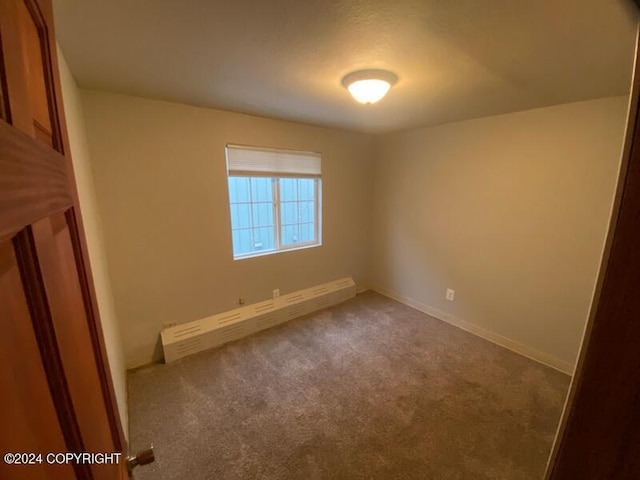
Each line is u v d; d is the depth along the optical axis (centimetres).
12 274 30
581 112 205
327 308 343
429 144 307
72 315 53
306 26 113
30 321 34
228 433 170
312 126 306
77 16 104
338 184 343
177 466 150
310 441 165
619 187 45
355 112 246
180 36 120
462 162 280
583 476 53
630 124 43
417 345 264
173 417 182
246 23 111
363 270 392
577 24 109
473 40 123
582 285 217
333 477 146
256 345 263
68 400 42
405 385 212
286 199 315
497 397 200
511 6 99
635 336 45
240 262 279
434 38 121
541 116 224
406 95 196
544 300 237
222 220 261
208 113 239
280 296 314
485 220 268
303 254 328
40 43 52
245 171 267
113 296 215
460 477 146
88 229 143
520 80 167
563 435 55
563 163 217
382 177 365
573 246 219
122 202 213
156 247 232
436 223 311
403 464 152
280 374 223
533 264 241
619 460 49
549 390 207
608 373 48
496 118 250
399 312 332
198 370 228
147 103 212
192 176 239
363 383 213
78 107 172
